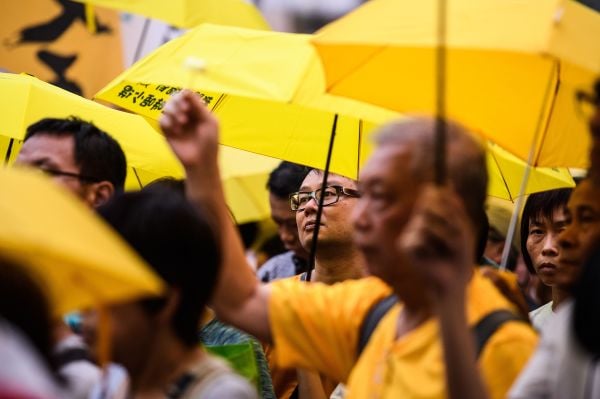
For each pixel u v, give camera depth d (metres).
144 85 10.83
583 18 7.27
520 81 7.90
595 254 6.00
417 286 6.89
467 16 7.28
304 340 7.80
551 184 10.88
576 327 5.96
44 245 5.27
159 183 9.34
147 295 6.92
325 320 7.74
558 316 6.33
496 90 7.93
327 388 10.39
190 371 6.96
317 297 7.82
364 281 7.83
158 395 6.98
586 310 5.92
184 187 9.27
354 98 8.05
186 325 7.02
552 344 6.25
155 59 10.36
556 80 8.05
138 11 13.77
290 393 10.89
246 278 7.92
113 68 15.23
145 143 11.76
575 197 7.24
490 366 6.69
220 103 11.18
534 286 13.43
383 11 7.51
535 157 8.65
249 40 9.97
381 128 6.96
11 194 5.46
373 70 7.93
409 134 6.82
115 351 7.01
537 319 10.66
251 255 15.38
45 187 5.63
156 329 6.98
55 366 6.63
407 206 6.74
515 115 7.97
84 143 9.97
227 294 7.89
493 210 14.19
